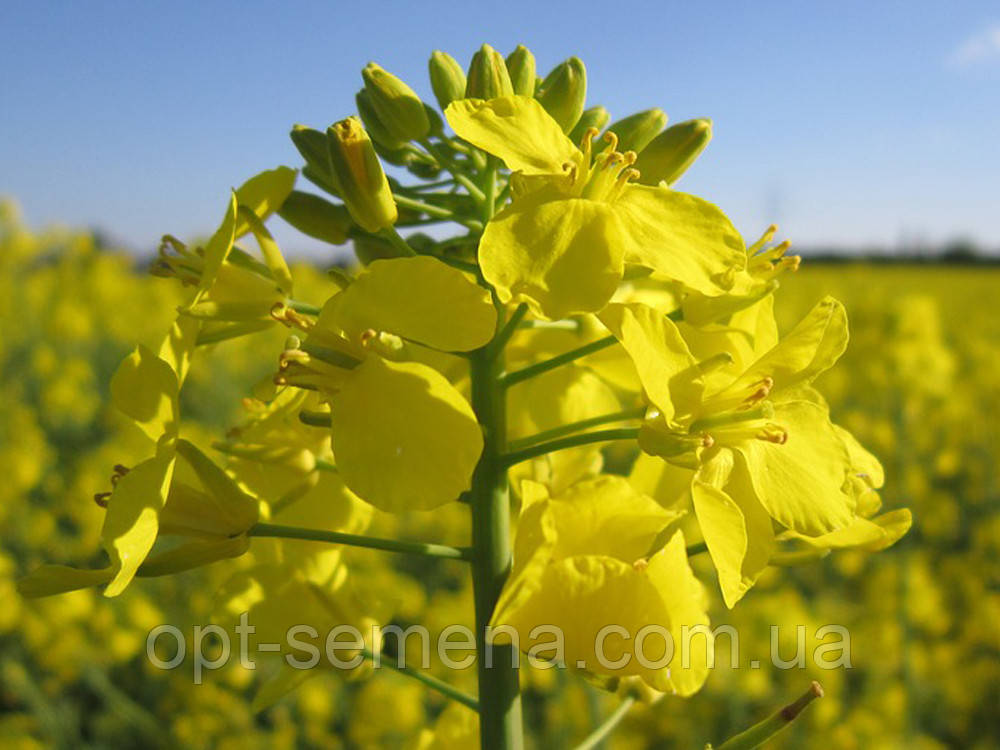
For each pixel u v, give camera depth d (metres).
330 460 0.08
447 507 0.30
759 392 0.07
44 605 0.23
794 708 0.06
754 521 0.07
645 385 0.06
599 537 0.07
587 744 0.08
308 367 0.06
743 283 0.07
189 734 0.21
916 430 0.33
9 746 0.20
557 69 0.08
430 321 0.06
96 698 0.23
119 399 0.06
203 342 0.07
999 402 0.37
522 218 0.07
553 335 0.09
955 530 0.30
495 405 0.07
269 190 0.08
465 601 0.23
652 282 0.09
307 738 0.22
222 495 0.07
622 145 0.08
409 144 0.09
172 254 0.08
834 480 0.07
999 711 0.22
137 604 0.23
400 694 0.21
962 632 0.26
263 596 0.08
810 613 0.24
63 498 0.32
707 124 0.08
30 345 0.50
